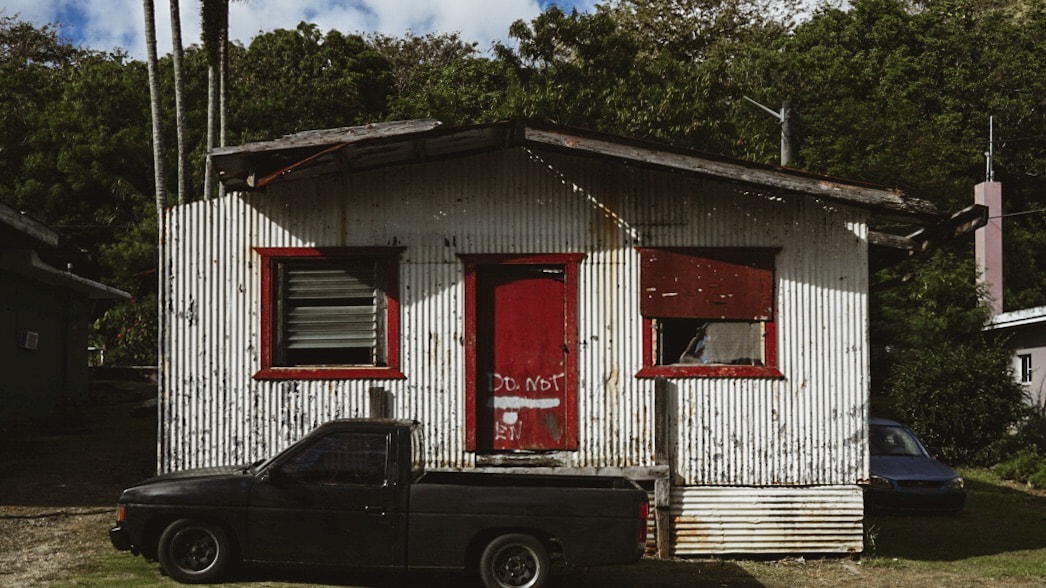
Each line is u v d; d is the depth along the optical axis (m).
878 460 16.23
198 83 40.06
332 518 8.82
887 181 32.38
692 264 11.27
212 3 26.20
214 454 10.81
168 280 10.91
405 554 8.79
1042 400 23.09
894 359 28.14
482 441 11.09
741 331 11.37
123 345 33.47
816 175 10.82
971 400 21.89
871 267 14.10
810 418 11.23
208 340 10.89
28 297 21.31
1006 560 11.88
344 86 42.38
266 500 8.86
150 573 9.27
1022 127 41.19
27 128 40.09
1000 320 24.31
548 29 31.05
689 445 11.14
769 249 11.30
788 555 11.11
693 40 45.78
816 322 11.31
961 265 29.16
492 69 35.47
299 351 11.05
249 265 10.98
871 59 41.97
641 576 10.11
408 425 9.06
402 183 11.14
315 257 11.04
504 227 11.20
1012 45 43.28
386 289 11.11
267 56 42.91
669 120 29.39
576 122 29.48
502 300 11.25
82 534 10.99
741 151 30.52
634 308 11.21
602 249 11.23
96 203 39.25
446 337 11.09
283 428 10.89
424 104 34.78
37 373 21.95
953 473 15.74
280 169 10.44
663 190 11.29
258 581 9.09
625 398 11.16
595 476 9.53
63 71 45.41
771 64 38.66
